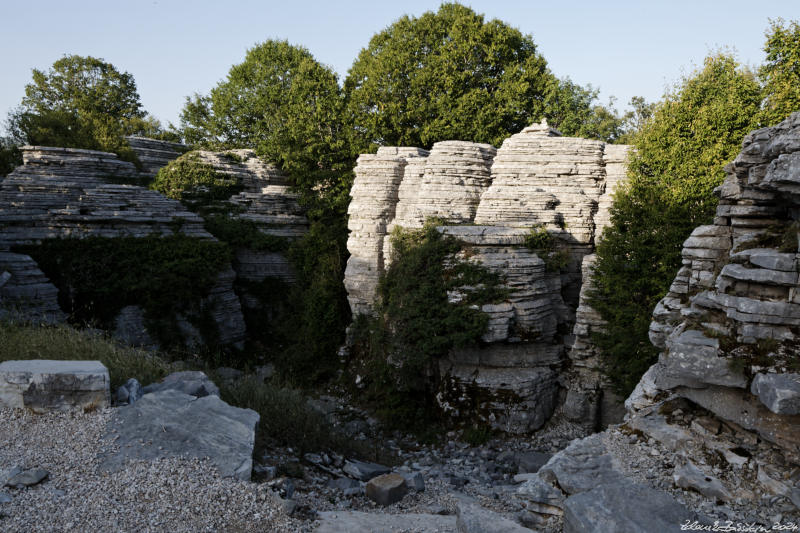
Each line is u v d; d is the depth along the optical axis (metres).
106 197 31.56
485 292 24.88
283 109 46.41
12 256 27.19
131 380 12.32
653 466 9.45
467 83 42.03
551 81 43.06
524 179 29.47
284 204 40.56
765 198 10.90
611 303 24.38
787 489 8.18
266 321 37.75
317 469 13.10
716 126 23.20
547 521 9.47
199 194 38.78
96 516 7.68
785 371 8.74
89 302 29.59
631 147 27.19
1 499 7.80
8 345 14.05
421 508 11.52
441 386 26.77
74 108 62.09
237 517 8.07
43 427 9.91
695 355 9.71
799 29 24.72
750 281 9.77
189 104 54.44
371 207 33.19
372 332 30.02
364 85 42.28
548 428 25.70
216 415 10.80
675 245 22.33
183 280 31.52
